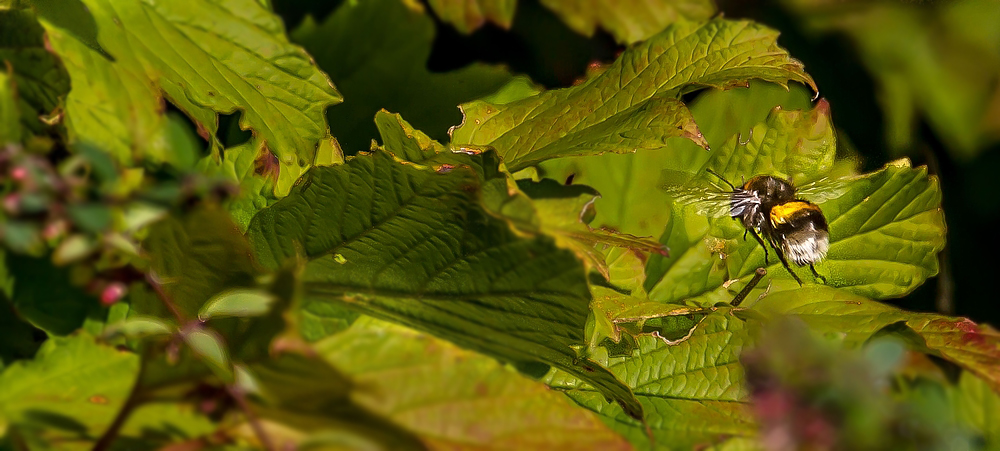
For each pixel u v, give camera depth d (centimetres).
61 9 32
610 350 33
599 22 37
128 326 30
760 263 35
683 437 32
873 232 35
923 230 35
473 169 31
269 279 31
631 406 32
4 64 31
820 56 39
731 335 33
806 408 31
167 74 33
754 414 32
